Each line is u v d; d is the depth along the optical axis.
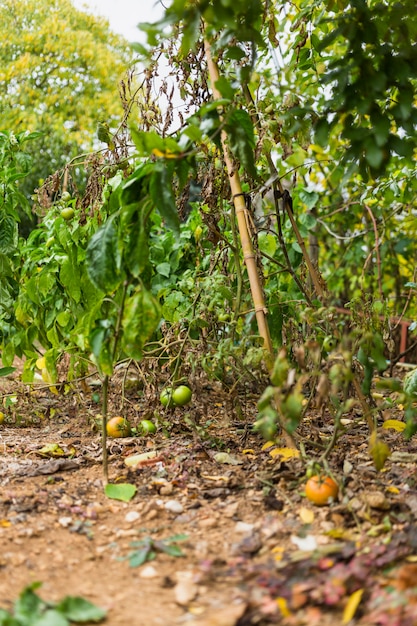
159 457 3.41
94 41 13.05
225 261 3.98
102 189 3.90
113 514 2.83
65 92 12.51
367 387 3.39
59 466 3.34
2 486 3.10
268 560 2.38
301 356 2.60
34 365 4.45
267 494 2.93
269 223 3.80
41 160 11.86
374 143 2.84
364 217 6.52
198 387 3.62
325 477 2.85
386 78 2.83
